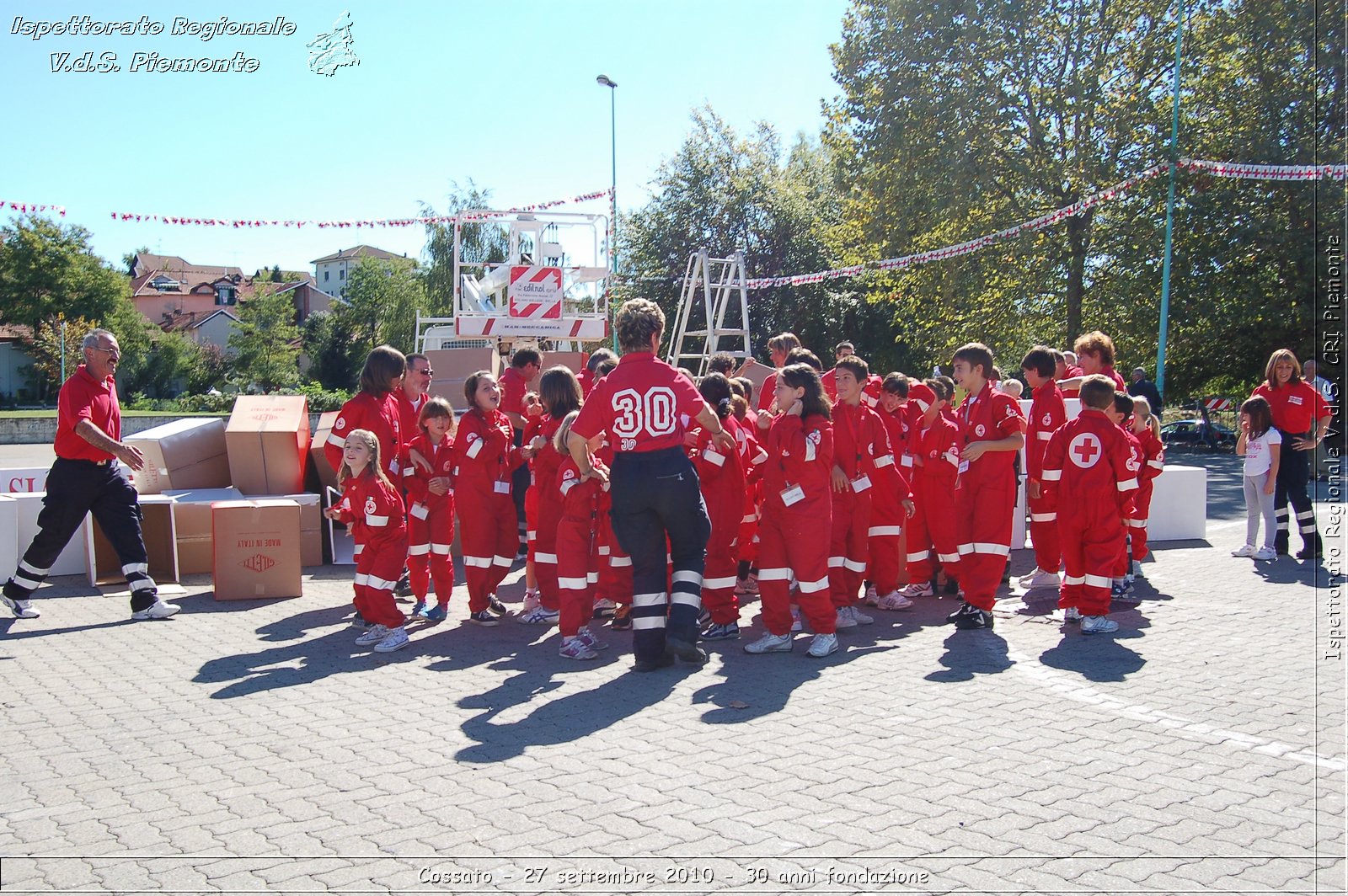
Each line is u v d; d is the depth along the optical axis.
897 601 7.68
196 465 9.96
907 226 26.84
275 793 4.06
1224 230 25.16
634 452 5.84
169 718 5.04
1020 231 24.91
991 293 27.25
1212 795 3.97
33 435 39.25
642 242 34.09
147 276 99.44
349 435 6.43
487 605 7.28
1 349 63.28
